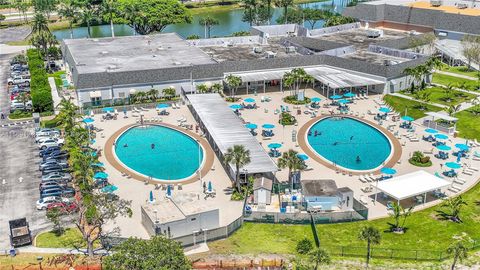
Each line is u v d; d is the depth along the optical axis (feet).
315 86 469.57
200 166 320.29
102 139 360.48
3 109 425.69
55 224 247.50
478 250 239.71
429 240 244.01
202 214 246.68
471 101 424.46
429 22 577.43
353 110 411.54
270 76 451.94
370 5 618.85
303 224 260.83
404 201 280.92
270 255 234.99
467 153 335.88
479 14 557.33
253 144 325.62
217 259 231.91
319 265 226.17
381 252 234.38
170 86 439.63
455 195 285.43
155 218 241.76
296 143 352.28
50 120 393.09
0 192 288.92
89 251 230.27
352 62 456.86
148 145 354.95
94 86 416.67
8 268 223.71
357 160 329.31
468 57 508.94
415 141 354.54
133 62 464.65
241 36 584.81
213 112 378.94
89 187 274.77
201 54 496.64
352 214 260.42
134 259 187.93
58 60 588.09
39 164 322.96
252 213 260.42
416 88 455.22
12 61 568.41
